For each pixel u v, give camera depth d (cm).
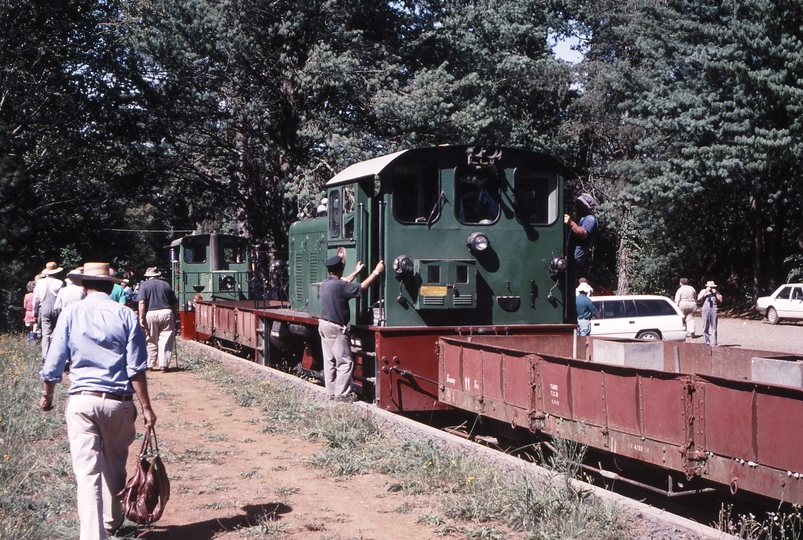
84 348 532
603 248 5075
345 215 1206
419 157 1080
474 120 2981
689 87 3456
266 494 712
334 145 2777
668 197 3478
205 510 661
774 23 3048
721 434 582
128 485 543
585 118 4203
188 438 948
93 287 554
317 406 1065
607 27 4378
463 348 940
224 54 2969
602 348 987
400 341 1054
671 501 730
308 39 3012
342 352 1107
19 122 3269
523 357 812
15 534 549
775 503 568
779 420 535
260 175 3362
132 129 3294
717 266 4700
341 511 660
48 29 3244
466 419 1103
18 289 2897
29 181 3073
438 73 2955
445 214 1095
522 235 1132
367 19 3300
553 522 590
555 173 1151
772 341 2661
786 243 4350
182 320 2448
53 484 715
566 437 748
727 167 3131
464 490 700
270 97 3173
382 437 925
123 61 3297
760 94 3016
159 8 3017
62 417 1024
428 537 593
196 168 3572
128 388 543
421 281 1070
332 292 1102
